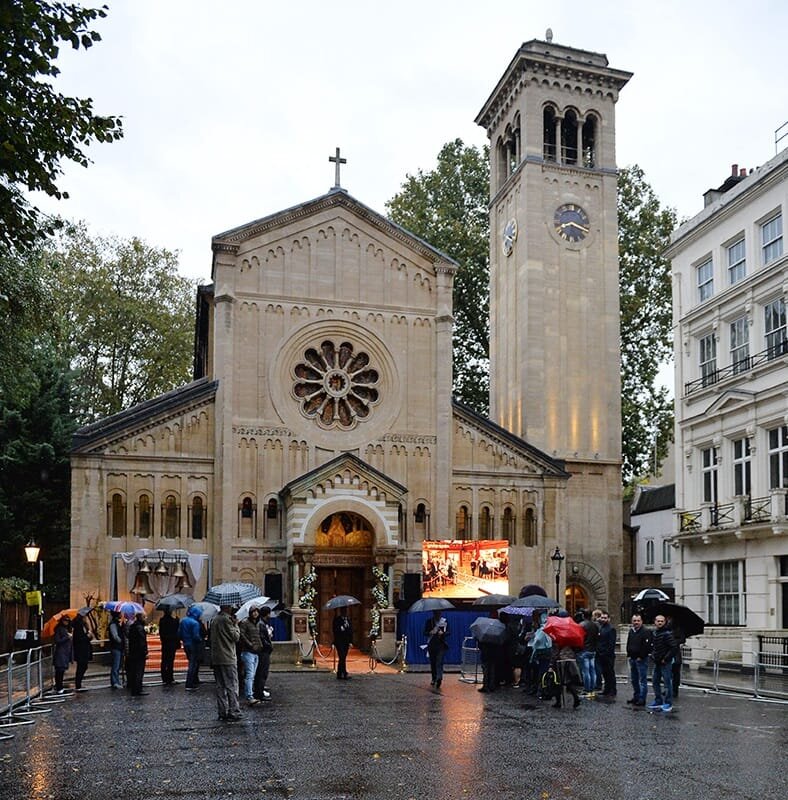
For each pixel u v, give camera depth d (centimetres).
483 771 1317
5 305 2528
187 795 1177
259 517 3850
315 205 4097
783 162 3312
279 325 3997
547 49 4953
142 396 6191
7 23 1439
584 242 4828
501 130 5253
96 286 5906
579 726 1752
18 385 2912
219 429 3831
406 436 4069
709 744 1547
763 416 3400
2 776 1297
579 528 4525
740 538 3397
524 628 2550
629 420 5831
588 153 5100
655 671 2011
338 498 3744
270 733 1658
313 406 4009
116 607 2522
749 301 3541
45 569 4447
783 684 2589
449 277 4219
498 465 4175
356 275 4128
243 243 4000
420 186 6356
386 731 1683
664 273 5906
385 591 3747
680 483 3975
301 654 3547
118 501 3725
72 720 1838
